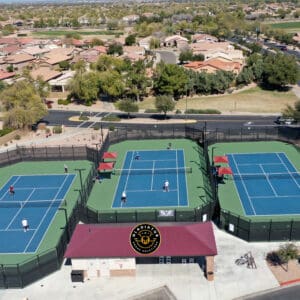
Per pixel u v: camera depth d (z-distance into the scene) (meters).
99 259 39.66
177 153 71.12
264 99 107.50
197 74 113.50
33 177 64.38
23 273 39.12
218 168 60.56
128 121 92.75
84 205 50.78
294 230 43.69
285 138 73.38
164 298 37.16
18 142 80.25
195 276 39.59
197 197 54.66
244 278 38.97
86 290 38.66
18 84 93.12
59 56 163.12
